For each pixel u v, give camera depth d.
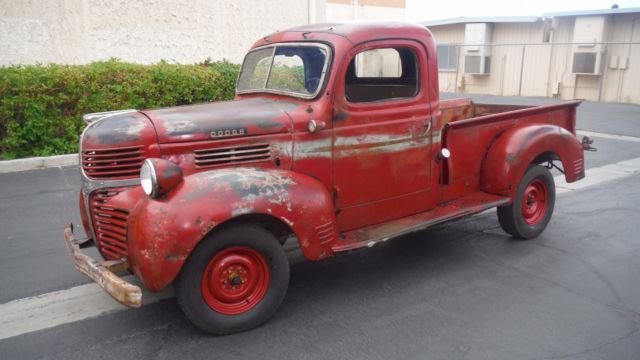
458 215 4.44
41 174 7.80
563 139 5.11
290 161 3.74
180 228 3.09
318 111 3.80
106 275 3.20
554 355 3.19
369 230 4.10
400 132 4.20
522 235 5.10
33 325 3.61
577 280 4.27
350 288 4.16
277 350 3.28
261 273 3.52
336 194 3.96
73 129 8.62
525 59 19.67
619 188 7.15
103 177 3.54
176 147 3.47
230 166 3.59
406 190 4.34
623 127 12.21
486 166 4.87
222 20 11.52
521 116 5.12
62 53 9.88
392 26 4.14
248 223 3.41
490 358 3.17
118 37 10.40
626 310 3.76
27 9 9.45
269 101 4.14
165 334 3.49
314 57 3.94
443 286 4.18
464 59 21.03
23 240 5.24
